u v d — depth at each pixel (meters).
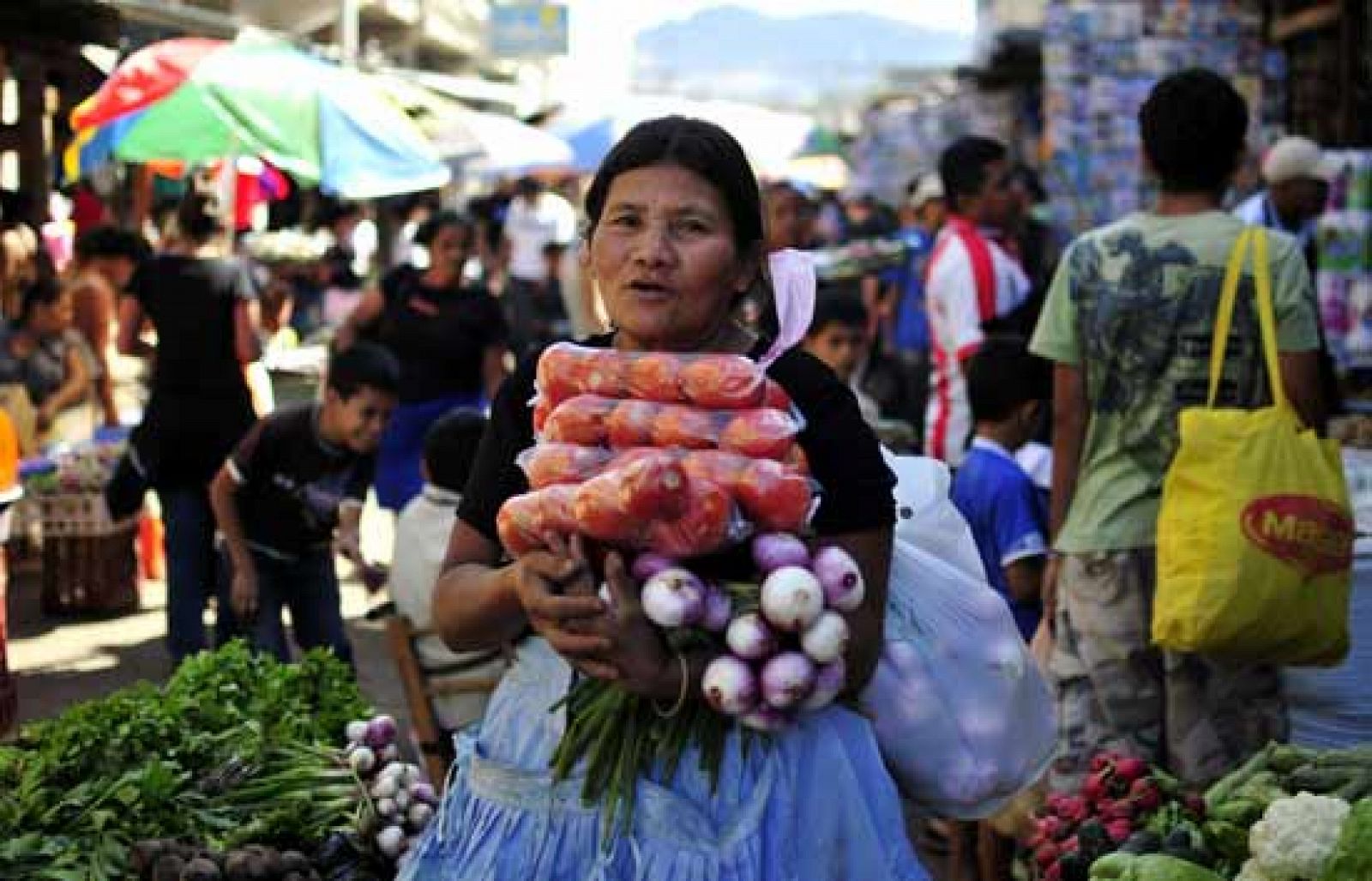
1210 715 4.70
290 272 15.10
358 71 11.28
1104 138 9.48
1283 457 4.34
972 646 2.78
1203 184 4.71
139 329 7.88
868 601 2.55
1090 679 4.80
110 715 4.16
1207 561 4.31
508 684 2.71
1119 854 3.60
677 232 2.51
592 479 2.40
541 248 18.36
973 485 5.45
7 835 3.77
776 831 2.48
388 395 6.47
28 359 10.41
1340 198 7.41
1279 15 9.60
